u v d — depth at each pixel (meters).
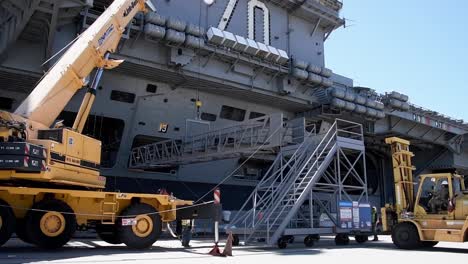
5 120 11.66
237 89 31.78
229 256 12.80
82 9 22.36
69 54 13.93
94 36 14.05
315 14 36.62
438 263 11.89
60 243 12.47
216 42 28.44
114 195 13.73
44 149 11.86
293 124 22.09
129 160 31.27
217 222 13.90
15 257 10.77
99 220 13.99
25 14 19.28
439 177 17.03
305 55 37.09
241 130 22.89
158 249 14.46
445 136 49.78
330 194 22.09
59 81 13.30
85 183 13.48
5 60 23.19
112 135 32.50
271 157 30.69
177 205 15.04
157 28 25.58
